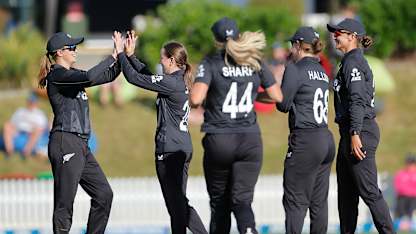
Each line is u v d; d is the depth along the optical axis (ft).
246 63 105.40
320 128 112.27
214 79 105.60
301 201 112.98
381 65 265.95
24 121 242.58
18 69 276.21
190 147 116.37
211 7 261.44
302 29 113.91
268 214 208.44
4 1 337.72
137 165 244.42
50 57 114.32
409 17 284.41
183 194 115.75
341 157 116.57
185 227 115.65
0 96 269.23
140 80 112.57
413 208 208.64
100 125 255.50
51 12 321.73
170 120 115.34
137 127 256.32
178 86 114.52
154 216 206.49
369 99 114.01
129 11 373.81
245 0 316.60
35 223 206.69
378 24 282.77
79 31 330.95
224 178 108.68
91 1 374.43
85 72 110.11
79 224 199.93
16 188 206.90
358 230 193.06
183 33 253.85
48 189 207.41
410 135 261.03
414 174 208.74
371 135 113.70
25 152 241.55
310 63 112.98
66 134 111.86
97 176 114.83
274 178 208.74
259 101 110.73
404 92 276.00
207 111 107.24
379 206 114.42
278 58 248.11
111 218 205.67
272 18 263.08
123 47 113.91
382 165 248.32
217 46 106.93
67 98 112.37
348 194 117.70
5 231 191.11
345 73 112.98
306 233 190.70
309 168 112.16
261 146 108.06
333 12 282.97
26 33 290.15
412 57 293.84
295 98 112.06
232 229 186.39
